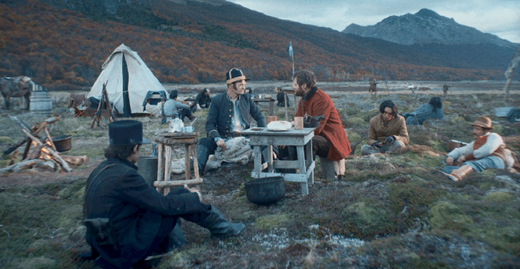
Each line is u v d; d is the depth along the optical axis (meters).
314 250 2.57
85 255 2.57
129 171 2.27
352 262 2.29
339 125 4.35
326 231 2.97
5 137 8.20
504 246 2.20
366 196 3.39
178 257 2.56
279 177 3.72
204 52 104.62
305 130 3.83
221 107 5.12
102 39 88.81
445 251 2.23
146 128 10.06
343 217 3.12
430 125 8.04
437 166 4.95
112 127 2.36
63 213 3.48
